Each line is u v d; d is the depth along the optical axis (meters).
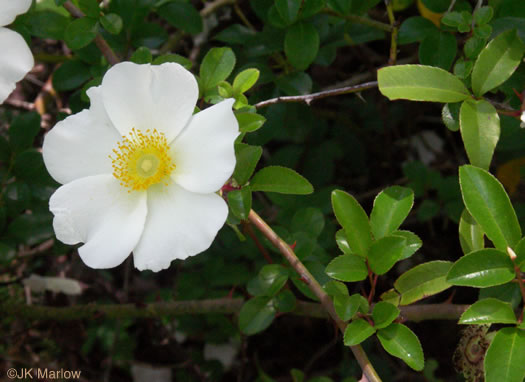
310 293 0.54
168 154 0.48
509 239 0.47
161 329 0.70
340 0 0.56
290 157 0.68
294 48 0.56
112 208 0.49
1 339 0.70
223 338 0.69
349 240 0.49
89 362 0.72
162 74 0.48
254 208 0.65
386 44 0.71
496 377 0.46
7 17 0.51
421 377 0.68
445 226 0.67
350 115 0.73
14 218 0.59
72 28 0.53
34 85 0.73
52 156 0.49
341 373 0.68
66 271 0.71
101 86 0.49
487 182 0.48
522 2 0.54
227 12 0.68
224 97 0.52
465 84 0.52
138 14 0.57
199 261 0.68
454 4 0.55
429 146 0.74
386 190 0.50
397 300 0.50
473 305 0.47
